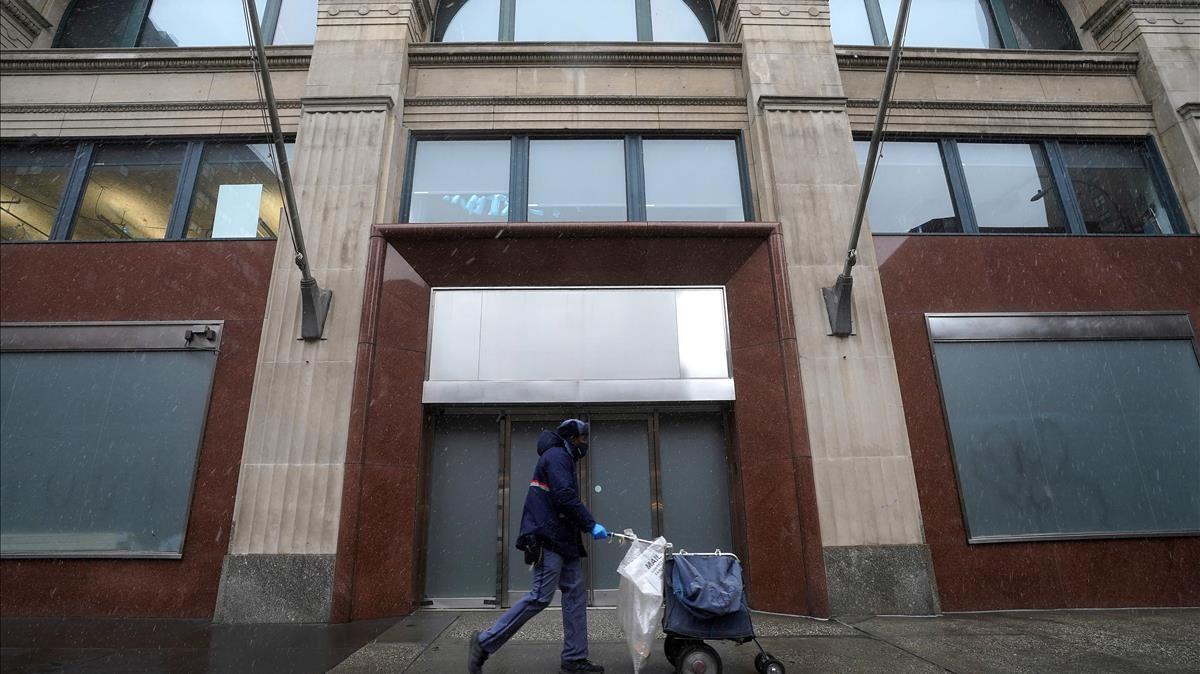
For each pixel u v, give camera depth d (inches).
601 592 289.1
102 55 345.7
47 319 303.6
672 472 306.8
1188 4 378.9
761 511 280.2
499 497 297.6
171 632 233.9
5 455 281.7
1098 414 297.3
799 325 294.4
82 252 314.3
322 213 307.3
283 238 303.0
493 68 356.8
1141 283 322.0
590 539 294.7
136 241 315.3
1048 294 317.1
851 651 198.8
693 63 362.3
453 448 306.5
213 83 346.3
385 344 291.1
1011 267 321.4
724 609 158.7
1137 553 279.7
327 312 289.7
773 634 223.9
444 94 349.4
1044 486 285.4
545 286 319.6
